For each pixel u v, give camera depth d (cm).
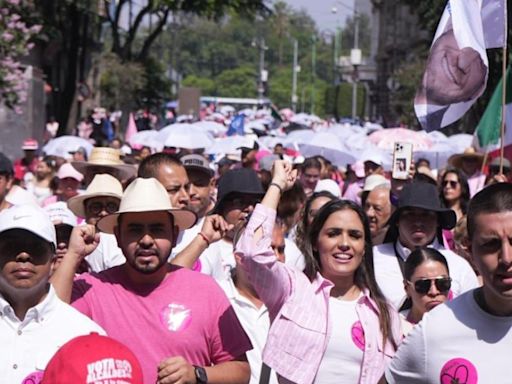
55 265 723
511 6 2195
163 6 4897
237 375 591
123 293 597
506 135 1405
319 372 602
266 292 605
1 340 541
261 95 11056
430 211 856
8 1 2391
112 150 1022
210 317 595
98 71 5438
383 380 519
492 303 445
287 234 986
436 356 455
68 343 382
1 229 538
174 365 553
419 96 850
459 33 814
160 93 6328
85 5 4256
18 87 2378
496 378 445
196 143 1964
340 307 615
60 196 1328
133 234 598
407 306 778
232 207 849
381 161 1792
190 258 677
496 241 435
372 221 1034
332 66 15012
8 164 994
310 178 1480
